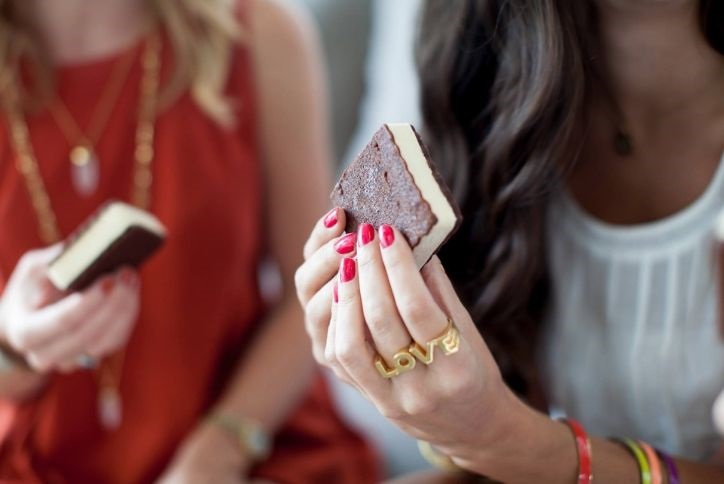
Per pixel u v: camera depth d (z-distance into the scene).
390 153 0.72
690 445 0.92
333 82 1.46
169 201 1.08
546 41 0.85
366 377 0.74
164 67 1.09
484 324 0.93
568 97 0.86
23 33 1.07
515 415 0.80
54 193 1.07
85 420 1.08
